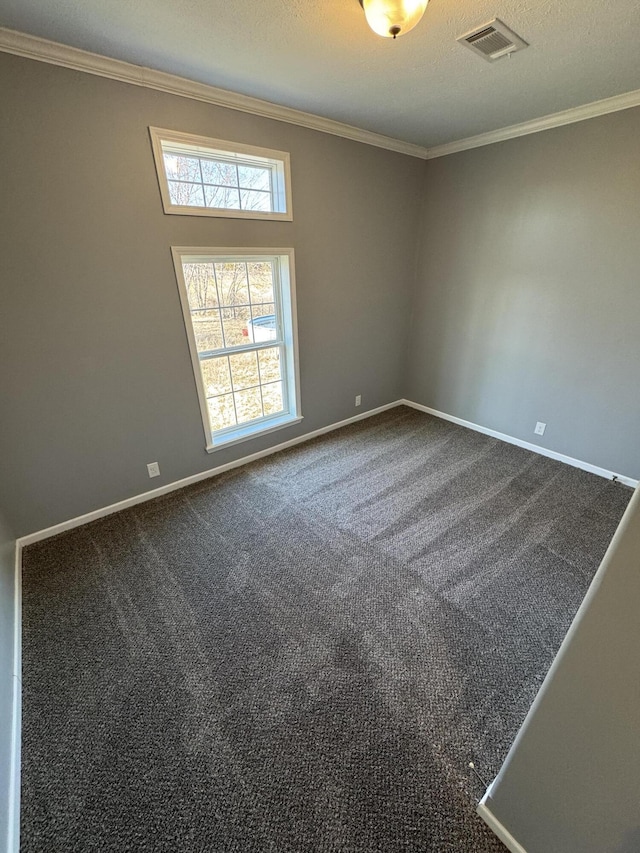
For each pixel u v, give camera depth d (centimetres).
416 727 141
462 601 194
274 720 143
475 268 347
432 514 261
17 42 160
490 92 224
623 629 67
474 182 326
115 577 209
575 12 147
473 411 389
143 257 224
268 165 263
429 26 157
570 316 296
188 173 234
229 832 115
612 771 78
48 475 228
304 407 354
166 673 160
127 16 148
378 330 389
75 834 114
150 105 201
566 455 326
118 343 231
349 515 260
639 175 241
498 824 111
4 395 201
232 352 295
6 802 114
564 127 263
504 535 240
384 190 333
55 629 179
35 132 175
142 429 258
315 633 177
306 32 160
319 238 304
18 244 185
